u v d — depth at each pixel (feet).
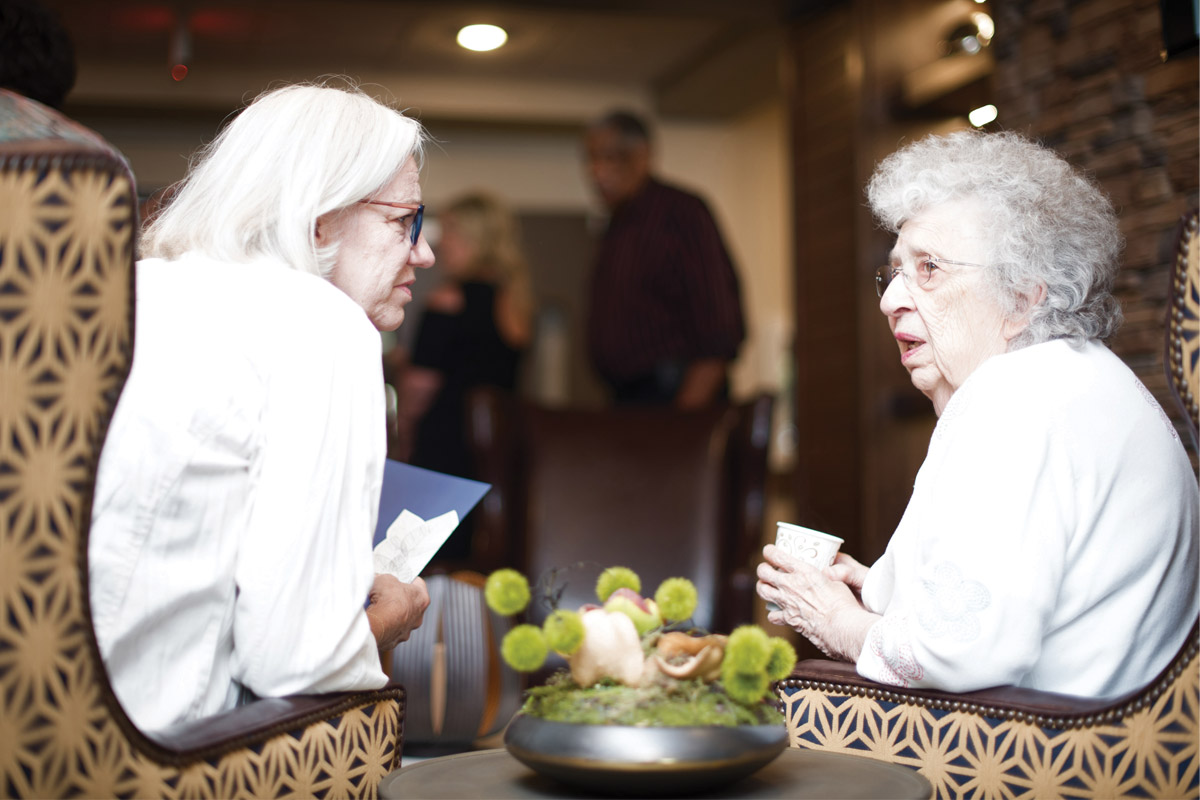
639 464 10.14
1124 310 8.88
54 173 3.20
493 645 7.36
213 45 19.63
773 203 22.91
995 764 4.10
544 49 20.38
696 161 24.11
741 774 3.47
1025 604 4.15
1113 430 4.44
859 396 13.93
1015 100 10.36
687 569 9.80
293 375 4.05
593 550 9.92
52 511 3.28
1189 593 4.60
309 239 4.66
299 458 3.98
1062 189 4.88
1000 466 4.31
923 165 5.04
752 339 23.52
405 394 14.97
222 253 4.48
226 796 3.62
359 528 4.11
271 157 4.66
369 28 18.98
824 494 14.89
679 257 14.03
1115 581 4.38
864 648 4.49
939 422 4.75
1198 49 8.14
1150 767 3.93
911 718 4.30
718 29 19.24
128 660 3.78
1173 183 8.55
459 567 9.77
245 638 3.89
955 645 4.15
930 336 5.01
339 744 4.01
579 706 3.45
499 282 15.28
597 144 14.23
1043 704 4.04
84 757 3.34
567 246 24.25
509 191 24.07
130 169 3.36
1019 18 10.32
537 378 24.03
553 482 10.16
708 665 3.51
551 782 3.79
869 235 13.82
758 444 9.98
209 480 3.86
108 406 3.36
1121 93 9.04
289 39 19.49
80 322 3.28
